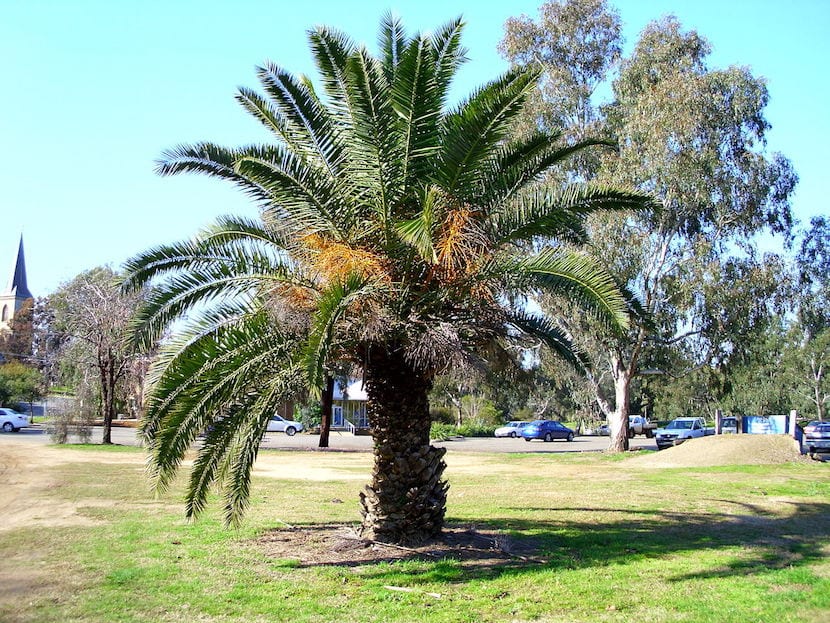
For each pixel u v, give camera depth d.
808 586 7.93
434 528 9.94
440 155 8.67
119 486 16.73
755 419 28.17
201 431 9.09
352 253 8.90
